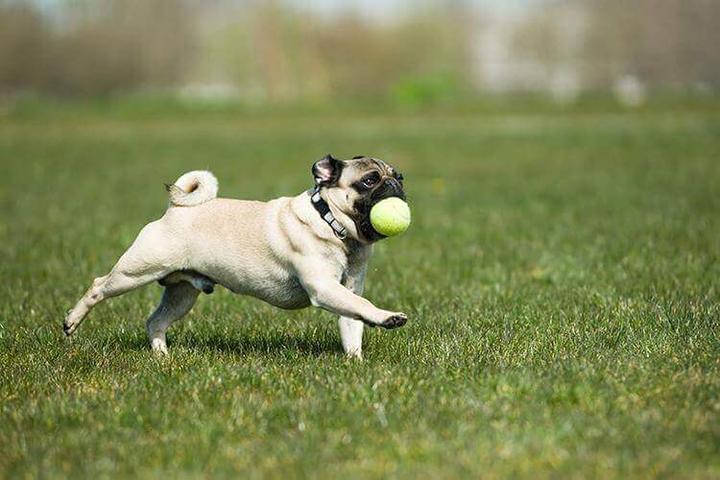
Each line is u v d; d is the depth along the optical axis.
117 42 77.38
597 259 13.37
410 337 9.22
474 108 67.69
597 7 76.81
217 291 11.80
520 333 9.19
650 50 74.44
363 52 79.38
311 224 8.11
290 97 78.69
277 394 7.31
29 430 6.62
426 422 6.50
